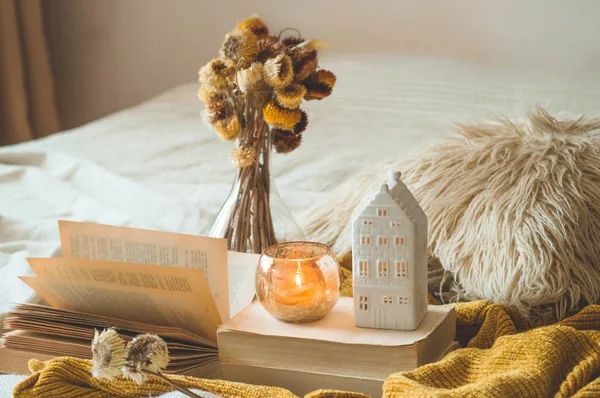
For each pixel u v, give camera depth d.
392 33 2.39
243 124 0.81
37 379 0.64
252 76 0.76
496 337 0.71
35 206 1.29
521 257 0.79
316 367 0.65
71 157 1.52
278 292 0.67
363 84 1.96
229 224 0.83
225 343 0.67
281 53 0.78
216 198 1.28
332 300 0.68
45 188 1.37
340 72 2.06
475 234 0.84
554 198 0.84
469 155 0.95
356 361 0.64
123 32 2.74
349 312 0.71
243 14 2.58
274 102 0.79
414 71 2.02
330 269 0.68
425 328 0.66
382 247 0.65
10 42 2.49
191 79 2.72
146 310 0.73
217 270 0.71
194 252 0.71
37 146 1.63
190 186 1.35
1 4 2.45
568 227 0.82
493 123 1.09
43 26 2.68
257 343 0.66
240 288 0.78
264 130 0.82
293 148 0.85
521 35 2.24
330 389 0.63
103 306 0.75
